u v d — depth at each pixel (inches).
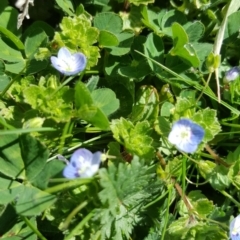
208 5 4.2
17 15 4.0
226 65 4.1
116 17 3.9
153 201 3.3
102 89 3.5
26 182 3.1
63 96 3.4
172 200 3.5
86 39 3.7
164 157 3.7
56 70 3.8
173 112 3.5
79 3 4.1
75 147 3.6
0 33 3.8
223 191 3.6
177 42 3.7
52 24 4.3
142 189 3.2
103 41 3.8
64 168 3.1
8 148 3.1
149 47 3.8
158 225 3.4
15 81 3.7
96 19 3.9
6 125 3.3
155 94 3.7
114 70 3.9
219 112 4.0
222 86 4.0
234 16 4.1
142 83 4.0
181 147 3.3
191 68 3.9
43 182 3.1
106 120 3.3
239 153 3.6
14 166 3.1
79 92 3.2
